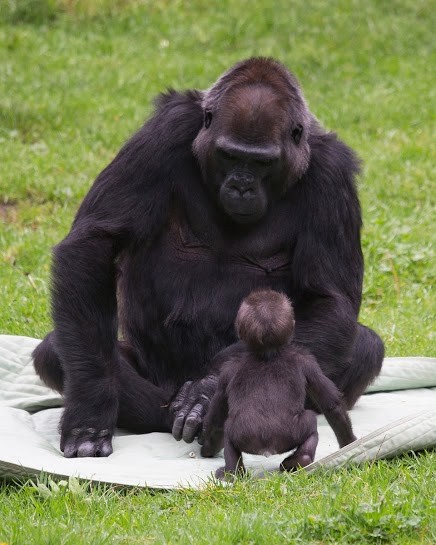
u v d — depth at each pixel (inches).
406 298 716.7
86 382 441.7
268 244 463.5
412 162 994.1
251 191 423.2
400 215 864.9
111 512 369.4
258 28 1314.0
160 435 459.5
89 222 454.3
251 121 418.9
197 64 1216.2
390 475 392.5
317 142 462.6
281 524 345.4
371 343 491.2
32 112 1050.1
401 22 1339.8
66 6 1333.7
